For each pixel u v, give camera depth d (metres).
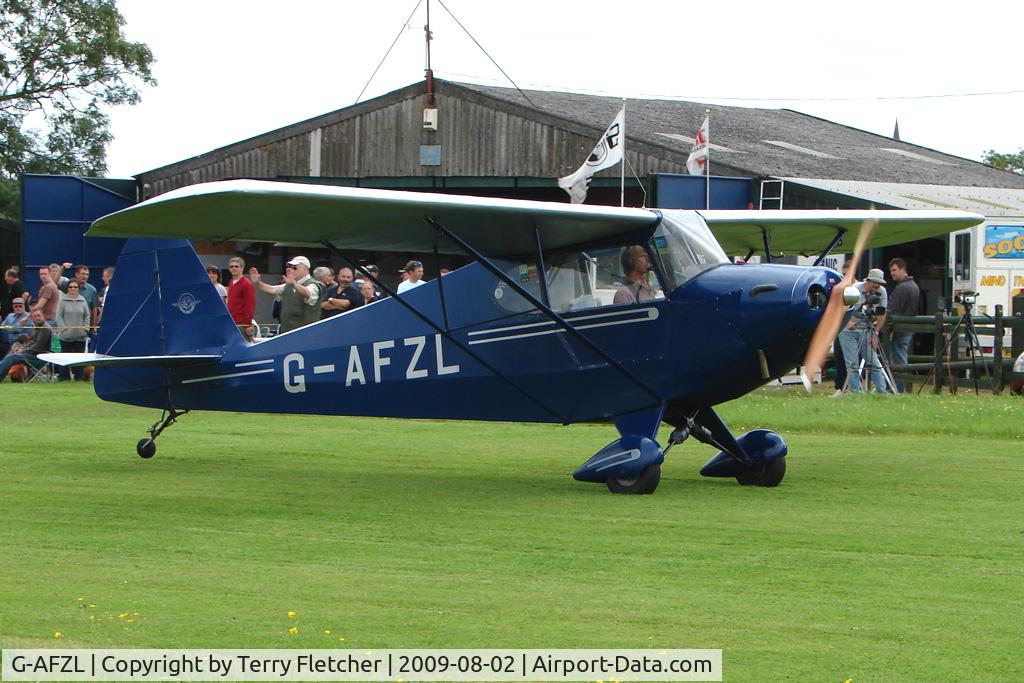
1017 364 61.34
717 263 34.38
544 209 32.59
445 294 37.78
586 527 28.48
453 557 25.20
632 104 126.81
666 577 23.36
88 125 155.88
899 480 35.91
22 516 30.16
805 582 22.95
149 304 42.44
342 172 106.19
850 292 32.47
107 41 154.50
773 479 34.97
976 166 135.50
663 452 33.91
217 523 29.17
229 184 29.22
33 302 89.62
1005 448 43.16
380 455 42.31
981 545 26.28
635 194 101.81
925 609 21.05
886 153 128.00
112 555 25.42
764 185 85.56
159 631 19.80
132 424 51.03
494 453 42.88
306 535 27.62
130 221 31.05
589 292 35.47
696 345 33.75
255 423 51.91
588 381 35.66
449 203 31.62
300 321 57.00
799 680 17.47
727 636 19.50
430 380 38.19
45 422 51.59
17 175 157.50
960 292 74.38
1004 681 17.42
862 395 57.59
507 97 109.94
